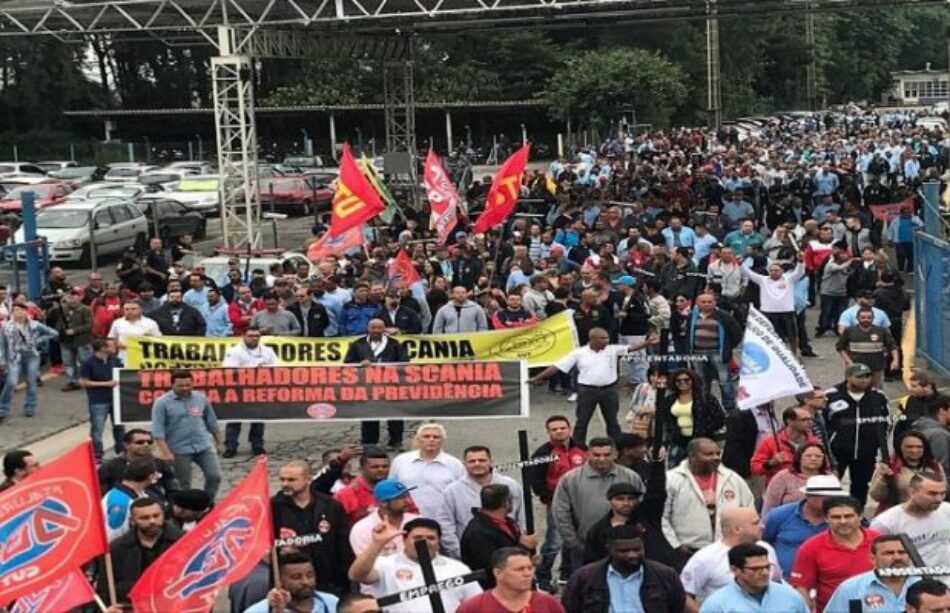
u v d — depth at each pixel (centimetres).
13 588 742
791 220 3023
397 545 858
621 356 1448
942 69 13850
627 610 779
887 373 1870
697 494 960
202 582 757
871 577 760
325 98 6906
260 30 3123
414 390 1620
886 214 2823
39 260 2391
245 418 1623
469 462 1000
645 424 1186
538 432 1738
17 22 3266
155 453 1332
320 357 1680
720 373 1620
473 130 7394
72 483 753
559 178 4162
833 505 822
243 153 2995
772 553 827
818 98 10944
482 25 3697
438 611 745
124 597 877
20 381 2138
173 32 3675
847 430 1189
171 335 1836
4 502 743
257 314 1772
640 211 2972
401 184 3919
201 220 4072
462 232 2834
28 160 7338
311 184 4397
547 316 1909
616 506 875
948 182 2898
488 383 1614
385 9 3403
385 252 2377
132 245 3578
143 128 7894
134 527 898
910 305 2380
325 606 796
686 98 7631
